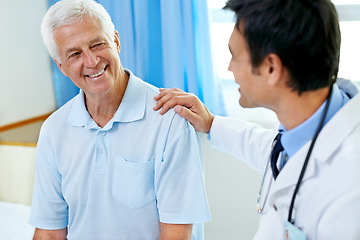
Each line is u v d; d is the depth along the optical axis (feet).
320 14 2.09
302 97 2.31
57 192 3.63
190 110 3.54
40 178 3.63
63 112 3.57
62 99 9.62
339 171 2.18
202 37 8.26
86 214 3.45
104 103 3.37
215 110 8.63
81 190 3.41
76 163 3.43
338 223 2.08
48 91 9.45
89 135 3.41
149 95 3.50
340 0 7.87
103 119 3.46
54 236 3.72
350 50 8.11
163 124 3.34
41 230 3.72
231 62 2.49
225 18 8.67
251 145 3.49
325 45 2.12
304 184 2.36
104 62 3.12
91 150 3.38
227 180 6.57
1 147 5.57
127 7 8.38
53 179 3.59
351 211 2.03
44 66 9.26
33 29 8.86
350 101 2.29
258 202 2.90
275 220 2.61
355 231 2.02
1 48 8.05
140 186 3.30
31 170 5.46
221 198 6.17
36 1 8.89
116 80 3.28
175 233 3.28
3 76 8.13
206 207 3.28
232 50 2.39
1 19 8.01
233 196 6.19
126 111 3.35
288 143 2.50
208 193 6.31
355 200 2.02
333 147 2.23
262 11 2.13
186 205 3.27
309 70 2.17
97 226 3.47
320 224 2.20
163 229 3.33
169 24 8.21
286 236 2.41
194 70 8.46
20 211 5.40
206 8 8.09
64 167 3.46
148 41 8.61
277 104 2.42
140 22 8.44
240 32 2.27
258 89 2.38
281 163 2.72
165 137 3.28
